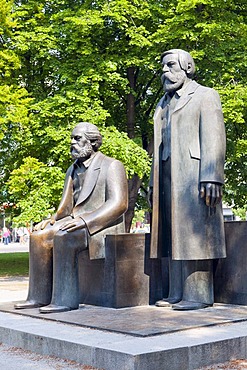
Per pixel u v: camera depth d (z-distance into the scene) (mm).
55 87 20359
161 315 7652
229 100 17688
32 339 6902
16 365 6336
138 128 22391
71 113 18078
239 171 21234
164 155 8695
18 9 19547
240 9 20469
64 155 17672
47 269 8688
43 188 17531
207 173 8086
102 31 19344
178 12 18438
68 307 8227
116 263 8422
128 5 18703
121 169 8906
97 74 18359
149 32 19172
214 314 7691
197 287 8266
